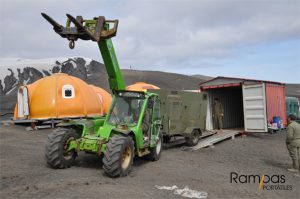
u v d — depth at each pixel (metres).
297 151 9.09
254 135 17.09
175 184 7.12
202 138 14.77
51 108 17.39
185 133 12.80
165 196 6.20
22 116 18.06
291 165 9.92
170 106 12.16
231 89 20.50
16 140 13.41
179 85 35.00
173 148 12.57
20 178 7.09
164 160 9.95
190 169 8.77
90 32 7.58
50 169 8.02
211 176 8.08
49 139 7.98
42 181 6.86
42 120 17.34
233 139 15.61
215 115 18.03
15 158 9.50
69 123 8.45
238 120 20.97
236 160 10.48
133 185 6.85
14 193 6.00
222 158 10.77
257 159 10.78
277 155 11.65
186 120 13.20
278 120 16.53
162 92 11.97
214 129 18.05
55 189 6.28
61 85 17.94
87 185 6.64
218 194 6.55
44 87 17.88
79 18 8.04
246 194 6.67
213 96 18.52
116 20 8.11
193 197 6.25
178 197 6.20
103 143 7.83
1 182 6.76
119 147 7.34
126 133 7.83
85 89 19.06
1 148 11.28
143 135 8.98
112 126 8.36
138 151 8.50
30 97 17.78
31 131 16.38
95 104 19.34
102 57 8.63
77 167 8.32
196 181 7.49
